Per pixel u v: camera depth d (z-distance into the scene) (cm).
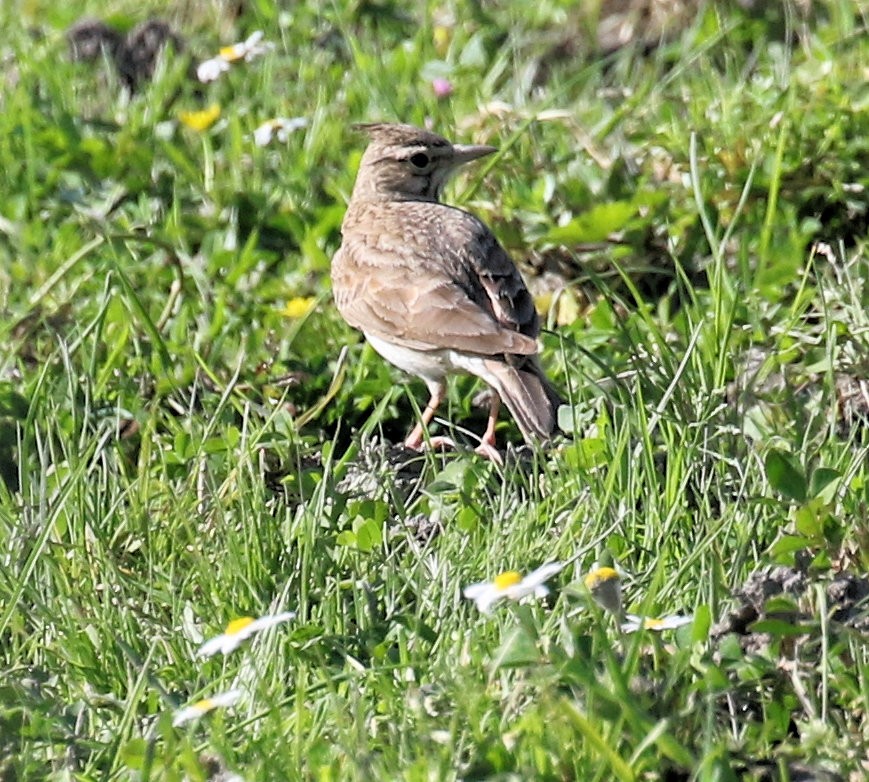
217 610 951
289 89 1650
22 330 1317
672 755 748
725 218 1361
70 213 1479
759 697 834
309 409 1251
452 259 1240
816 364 1154
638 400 1059
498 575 885
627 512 1004
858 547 912
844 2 1650
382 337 1227
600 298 1330
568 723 772
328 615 927
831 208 1376
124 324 1296
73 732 847
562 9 1770
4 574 963
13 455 1142
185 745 770
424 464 1150
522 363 1155
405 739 786
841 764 777
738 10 1703
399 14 1806
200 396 1237
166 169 1520
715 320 1187
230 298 1346
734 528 978
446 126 1544
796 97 1435
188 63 1722
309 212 1438
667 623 834
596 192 1405
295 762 779
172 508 1052
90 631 937
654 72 1625
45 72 1698
